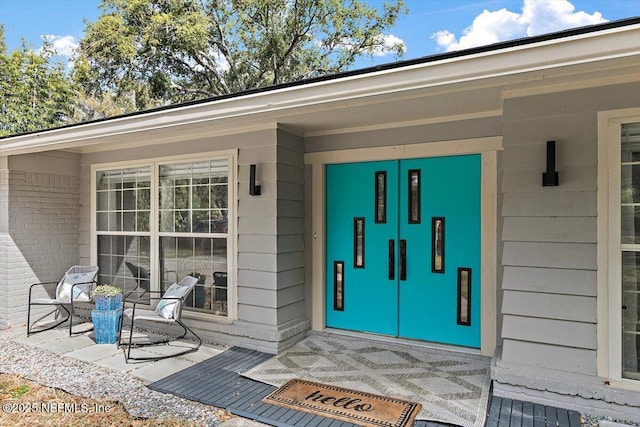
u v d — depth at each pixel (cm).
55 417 281
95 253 559
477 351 382
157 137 480
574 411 269
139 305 508
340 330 454
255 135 426
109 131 403
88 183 566
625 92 261
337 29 1222
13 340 452
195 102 347
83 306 555
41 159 533
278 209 417
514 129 290
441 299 404
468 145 379
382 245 432
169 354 403
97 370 364
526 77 232
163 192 498
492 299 373
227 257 446
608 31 201
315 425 265
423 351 396
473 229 388
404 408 283
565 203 275
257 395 309
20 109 1262
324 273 461
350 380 332
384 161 430
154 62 1152
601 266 267
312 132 455
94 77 1154
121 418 279
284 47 1224
